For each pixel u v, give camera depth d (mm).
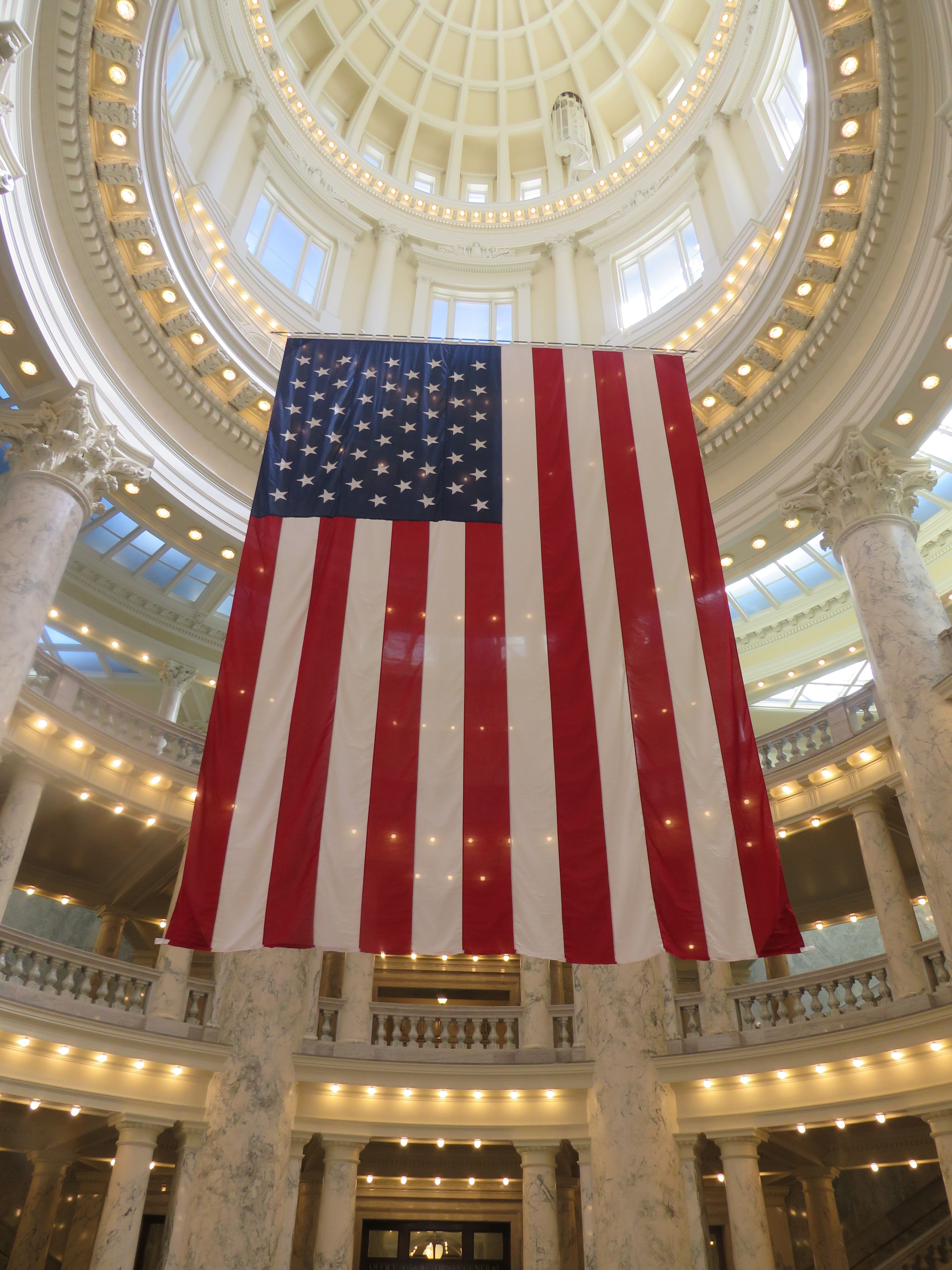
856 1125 10445
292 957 9875
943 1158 7883
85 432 9844
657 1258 8078
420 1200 11969
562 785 6691
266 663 7152
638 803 6598
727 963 10938
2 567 8773
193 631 14891
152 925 14938
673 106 17828
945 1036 8039
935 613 9352
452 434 8477
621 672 7156
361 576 7594
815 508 10883
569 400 8703
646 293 17578
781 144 15250
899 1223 13820
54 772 9891
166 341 11281
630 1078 9133
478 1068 9828
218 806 6523
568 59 21219
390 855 6398
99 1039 8570
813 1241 11086
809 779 10719
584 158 20125
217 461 12414
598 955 6062
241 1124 8781
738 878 6277
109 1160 11250
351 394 8711
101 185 9781
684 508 8039
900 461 10312
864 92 9383
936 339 9492
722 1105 9086
